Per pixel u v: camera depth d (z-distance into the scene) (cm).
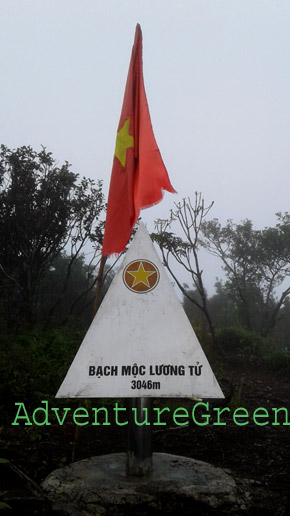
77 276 1803
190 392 333
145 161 389
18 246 1292
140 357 339
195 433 512
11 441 461
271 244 1759
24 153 1280
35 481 352
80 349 339
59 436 482
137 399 350
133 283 358
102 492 319
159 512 312
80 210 1337
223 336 1330
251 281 1833
